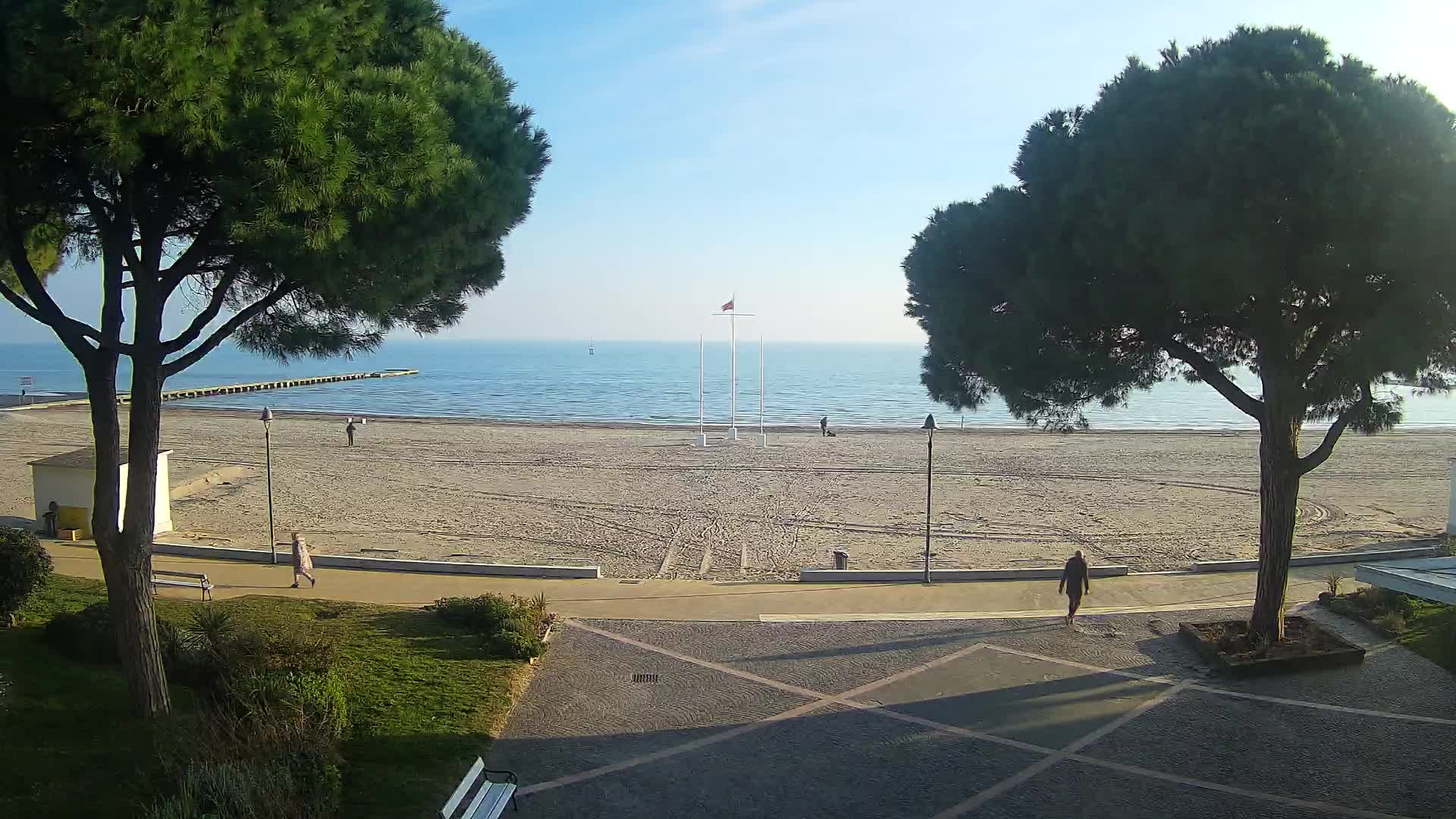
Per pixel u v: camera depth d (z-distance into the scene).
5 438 45.88
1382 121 11.36
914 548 25.58
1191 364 14.41
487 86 11.48
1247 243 11.37
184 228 9.85
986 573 20.41
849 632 16.23
